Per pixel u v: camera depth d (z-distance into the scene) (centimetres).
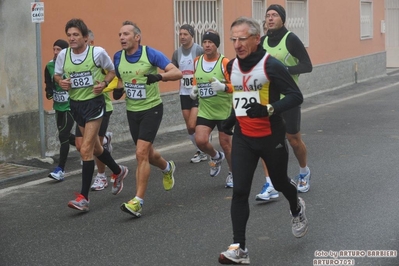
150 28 1317
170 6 1365
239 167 568
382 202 763
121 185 826
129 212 711
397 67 2792
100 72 763
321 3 2016
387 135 1241
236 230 569
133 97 746
